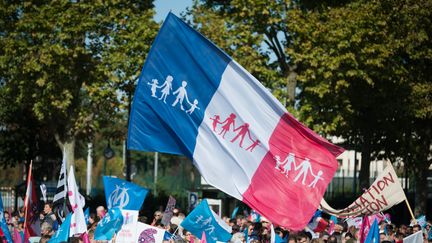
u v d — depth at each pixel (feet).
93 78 196.65
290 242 106.01
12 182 426.92
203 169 80.38
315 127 192.75
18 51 195.42
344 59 189.37
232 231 120.57
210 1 208.74
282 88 194.59
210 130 80.43
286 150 80.18
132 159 545.03
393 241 118.32
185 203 257.96
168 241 95.96
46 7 195.21
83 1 197.16
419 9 203.41
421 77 214.07
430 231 144.25
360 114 220.43
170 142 81.00
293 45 195.21
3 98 240.12
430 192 278.87
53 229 107.55
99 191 283.38
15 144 265.34
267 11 190.80
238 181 80.59
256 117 80.12
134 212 91.91
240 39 190.49
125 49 193.77
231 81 80.02
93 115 204.23
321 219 126.11
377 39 193.77
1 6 201.05
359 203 101.30
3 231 91.66
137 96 80.59
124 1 199.11
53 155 270.05
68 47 194.29
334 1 207.10
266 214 80.02
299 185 80.33
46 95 197.47
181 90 80.38
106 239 91.50
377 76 198.49
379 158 235.61
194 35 80.02
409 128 223.51
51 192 248.93
